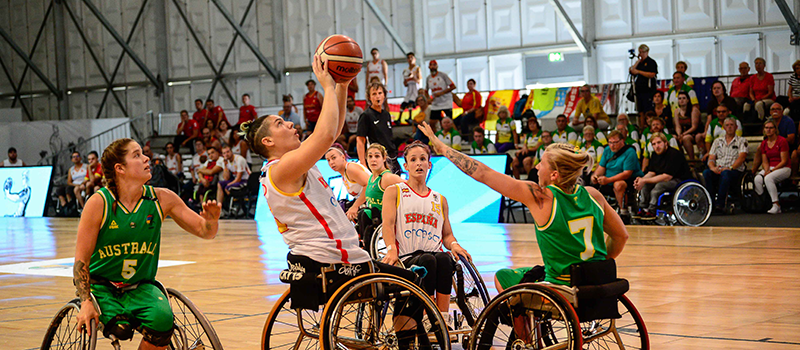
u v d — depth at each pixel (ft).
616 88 48.06
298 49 71.41
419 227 13.92
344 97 11.41
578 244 10.83
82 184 59.47
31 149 73.26
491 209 40.06
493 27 62.49
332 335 10.66
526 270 12.21
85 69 82.58
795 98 41.34
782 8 51.13
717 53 54.70
